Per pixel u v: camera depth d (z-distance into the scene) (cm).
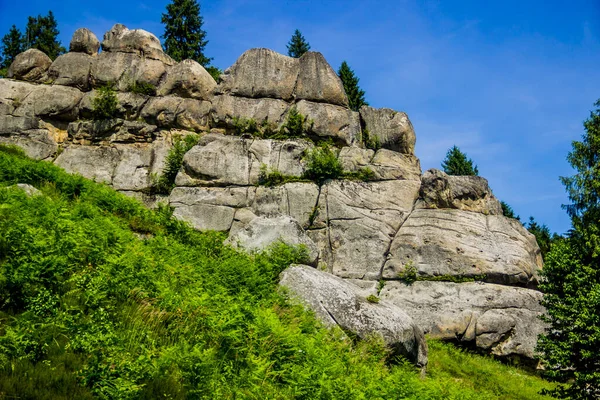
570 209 3081
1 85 3077
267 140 2833
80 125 3008
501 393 1748
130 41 3222
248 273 1490
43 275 972
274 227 2056
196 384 809
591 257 1931
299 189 2639
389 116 3023
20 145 2919
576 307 1608
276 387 925
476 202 2622
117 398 725
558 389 1773
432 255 2412
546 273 1803
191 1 5038
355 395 948
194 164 2708
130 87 3108
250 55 3106
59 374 743
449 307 2270
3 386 681
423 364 1569
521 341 2188
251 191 2675
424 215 2550
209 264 1522
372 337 1435
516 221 2605
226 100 3008
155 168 2881
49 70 3191
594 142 3092
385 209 2614
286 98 3027
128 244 1298
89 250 1157
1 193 1398
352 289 1609
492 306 2262
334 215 2583
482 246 2430
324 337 1314
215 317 1014
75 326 845
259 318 1055
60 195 1803
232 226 2591
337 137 2888
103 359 789
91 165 2872
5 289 899
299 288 1530
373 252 2484
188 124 3027
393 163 2798
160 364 810
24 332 793
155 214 1972
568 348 1583
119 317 951
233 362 933
